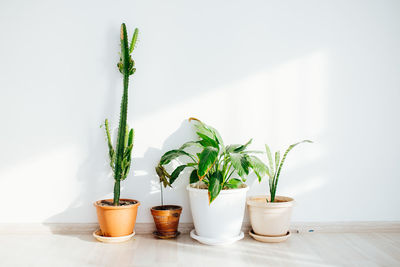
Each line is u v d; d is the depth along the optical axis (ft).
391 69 8.26
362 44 8.23
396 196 8.27
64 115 7.98
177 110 8.07
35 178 7.93
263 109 8.17
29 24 7.91
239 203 7.00
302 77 8.20
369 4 8.23
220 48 8.12
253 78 8.16
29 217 7.93
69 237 7.59
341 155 8.23
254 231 7.50
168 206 7.84
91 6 7.98
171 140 8.07
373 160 8.26
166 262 6.11
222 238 6.98
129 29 8.02
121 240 7.17
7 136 7.91
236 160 6.39
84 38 7.98
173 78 8.08
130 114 8.04
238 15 8.14
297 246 7.05
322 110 8.23
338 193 8.23
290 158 8.18
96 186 7.98
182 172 8.04
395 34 8.26
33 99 7.95
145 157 8.04
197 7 8.09
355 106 8.24
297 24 8.18
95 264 6.01
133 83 8.04
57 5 7.94
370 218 8.24
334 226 8.11
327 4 8.21
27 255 6.44
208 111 8.11
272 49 8.17
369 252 6.70
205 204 6.88
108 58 8.02
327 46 8.21
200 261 6.16
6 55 7.90
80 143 7.98
